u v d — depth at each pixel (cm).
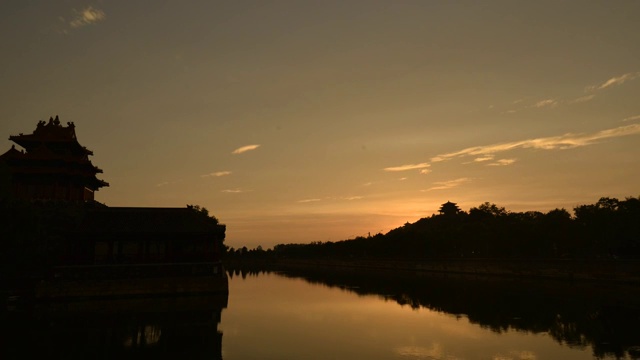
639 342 2698
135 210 5559
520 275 7694
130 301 4569
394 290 6203
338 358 2416
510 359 2384
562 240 8619
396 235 13175
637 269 5450
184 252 5262
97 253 5069
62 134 7350
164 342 2789
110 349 2606
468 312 3988
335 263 15912
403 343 2767
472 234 10956
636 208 7831
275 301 4956
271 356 2462
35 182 6862
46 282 4591
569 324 3291
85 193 7525
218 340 2856
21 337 2909
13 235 4262
